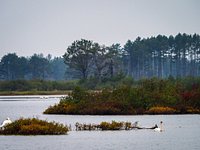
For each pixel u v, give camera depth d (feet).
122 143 209.05
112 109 341.00
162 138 225.76
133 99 351.67
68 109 347.97
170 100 357.82
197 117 321.93
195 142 213.87
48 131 229.66
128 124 260.21
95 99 355.36
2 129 242.58
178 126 271.90
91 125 261.65
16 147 195.21
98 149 193.57
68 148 194.80
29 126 228.22
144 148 197.06
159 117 321.32
